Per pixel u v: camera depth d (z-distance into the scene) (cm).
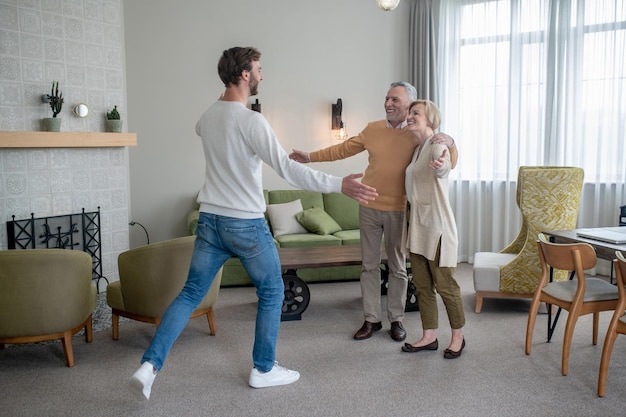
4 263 302
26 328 316
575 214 423
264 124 267
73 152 495
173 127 615
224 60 276
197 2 608
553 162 577
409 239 333
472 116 625
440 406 276
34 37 464
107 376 315
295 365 329
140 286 349
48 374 319
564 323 404
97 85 512
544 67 580
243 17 620
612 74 543
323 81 646
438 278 329
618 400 281
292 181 266
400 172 349
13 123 454
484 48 613
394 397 286
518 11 586
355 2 645
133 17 596
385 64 657
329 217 589
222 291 507
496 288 430
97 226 519
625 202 546
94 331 395
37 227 470
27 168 464
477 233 627
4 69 447
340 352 349
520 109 593
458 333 338
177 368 325
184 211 625
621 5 537
